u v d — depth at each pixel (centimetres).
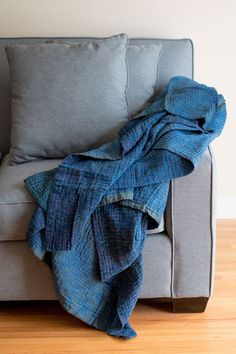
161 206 145
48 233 145
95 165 151
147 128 155
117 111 172
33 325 162
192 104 161
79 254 150
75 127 170
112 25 207
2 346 153
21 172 163
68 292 151
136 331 158
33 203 148
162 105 163
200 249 156
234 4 202
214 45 209
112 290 157
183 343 152
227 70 213
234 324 161
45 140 171
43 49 172
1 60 192
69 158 154
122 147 151
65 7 204
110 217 145
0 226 149
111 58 170
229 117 220
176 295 162
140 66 181
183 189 148
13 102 174
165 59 189
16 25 207
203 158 146
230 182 229
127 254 144
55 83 168
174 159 144
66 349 151
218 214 231
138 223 143
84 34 209
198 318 164
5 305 172
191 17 204
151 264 157
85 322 157
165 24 206
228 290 177
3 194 150
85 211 143
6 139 196
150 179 144
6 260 157
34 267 158
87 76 169
